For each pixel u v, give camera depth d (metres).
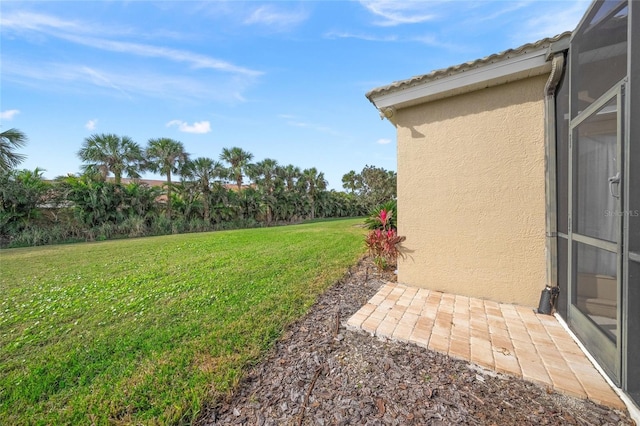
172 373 2.01
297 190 25.58
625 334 1.61
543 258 3.02
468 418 1.54
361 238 9.28
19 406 1.74
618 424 1.51
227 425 1.54
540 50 2.72
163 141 15.80
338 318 2.90
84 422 1.58
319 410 1.63
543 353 2.17
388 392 1.77
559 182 2.78
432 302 3.29
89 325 2.92
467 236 3.46
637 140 1.52
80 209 12.89
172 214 17.02
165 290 4.04
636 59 1.50
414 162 3.79
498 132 3.20
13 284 4.65
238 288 4.03
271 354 2.25
